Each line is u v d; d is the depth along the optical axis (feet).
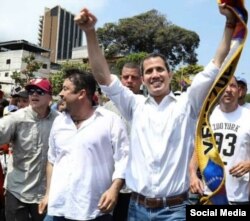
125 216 13.28
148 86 9.95
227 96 12.37
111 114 10.78
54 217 10.57
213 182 8.80
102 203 9.84
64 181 10.32
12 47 233.96
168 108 9.72
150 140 9.60
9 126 13.08
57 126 10.81
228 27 8.74
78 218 10.12
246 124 12.34
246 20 8.39
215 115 12.73
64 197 10.27
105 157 10.52
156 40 200.64
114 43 207.82
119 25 204.23
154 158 9.47
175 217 9.29
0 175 15.67
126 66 14.37
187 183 9.66
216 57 9.08
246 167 11.64
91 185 10.25
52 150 11.21
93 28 9.67
